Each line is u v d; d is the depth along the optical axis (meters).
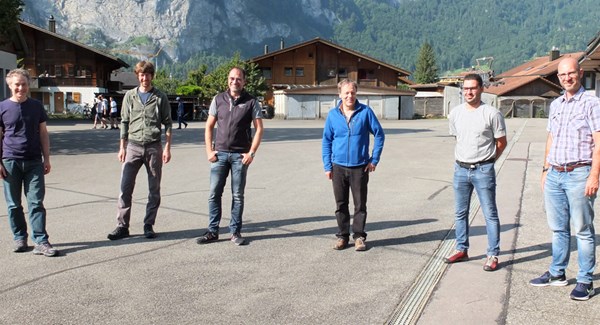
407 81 71.94
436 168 13.51
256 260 5.78
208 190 10.02
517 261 5.75
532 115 54.44
